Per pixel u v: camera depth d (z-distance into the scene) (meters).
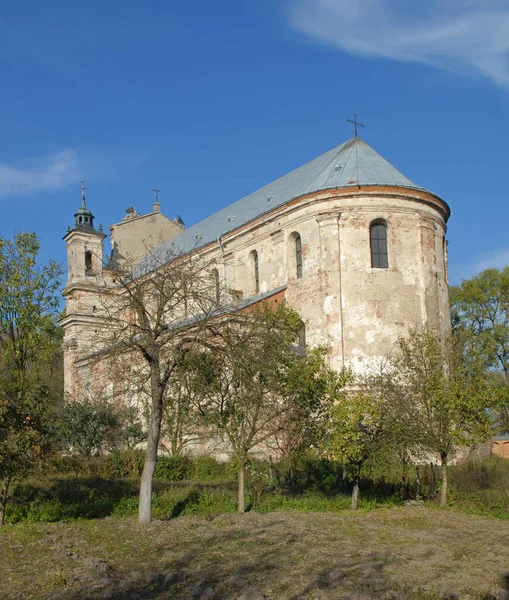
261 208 48.47
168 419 28.98
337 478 30.09
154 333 24.52
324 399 27.30
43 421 23.83
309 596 14.74
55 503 25.00
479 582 15.88
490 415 29.12
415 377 29.41
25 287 30.27
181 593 15.16
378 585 15.52
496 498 27.09
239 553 18.69
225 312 27.02
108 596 15.02
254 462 30.59
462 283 61.84
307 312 41.94
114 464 33.38
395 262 41.50
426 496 28.52
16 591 15.37
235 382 25.42
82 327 56.00
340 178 43.53
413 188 42.19
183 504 25.75
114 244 64.44
